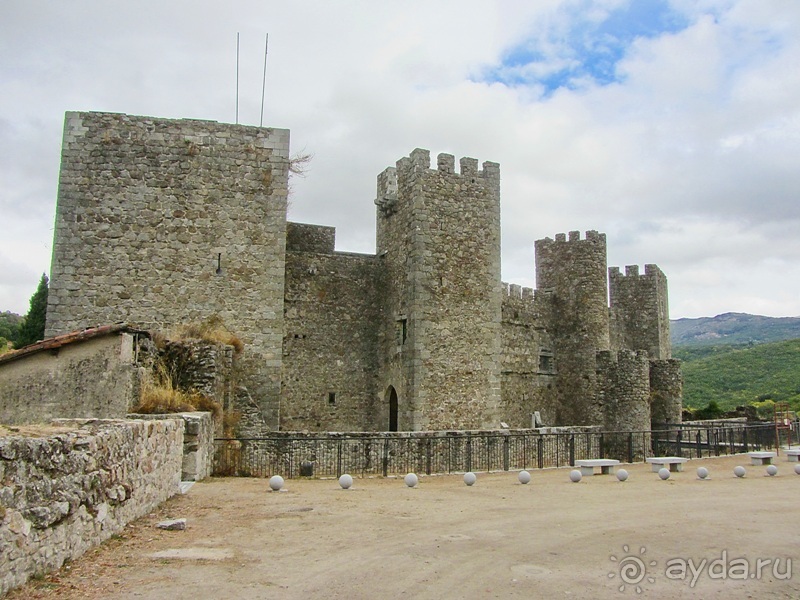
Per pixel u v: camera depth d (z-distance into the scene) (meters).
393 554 9.33
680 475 20.55
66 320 23.03
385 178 34.59
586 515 12.59
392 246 33.31
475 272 31.94
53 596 7.07
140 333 19.64
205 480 16.83
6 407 18.12
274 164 25.30
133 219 23.94
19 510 7.18
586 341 41.91
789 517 12.49
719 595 7.89
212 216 24.56
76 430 9.29
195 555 9.08
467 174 32.44
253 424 22.08
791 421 37.84
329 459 21.59
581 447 29.06
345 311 33.31
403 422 30.58
